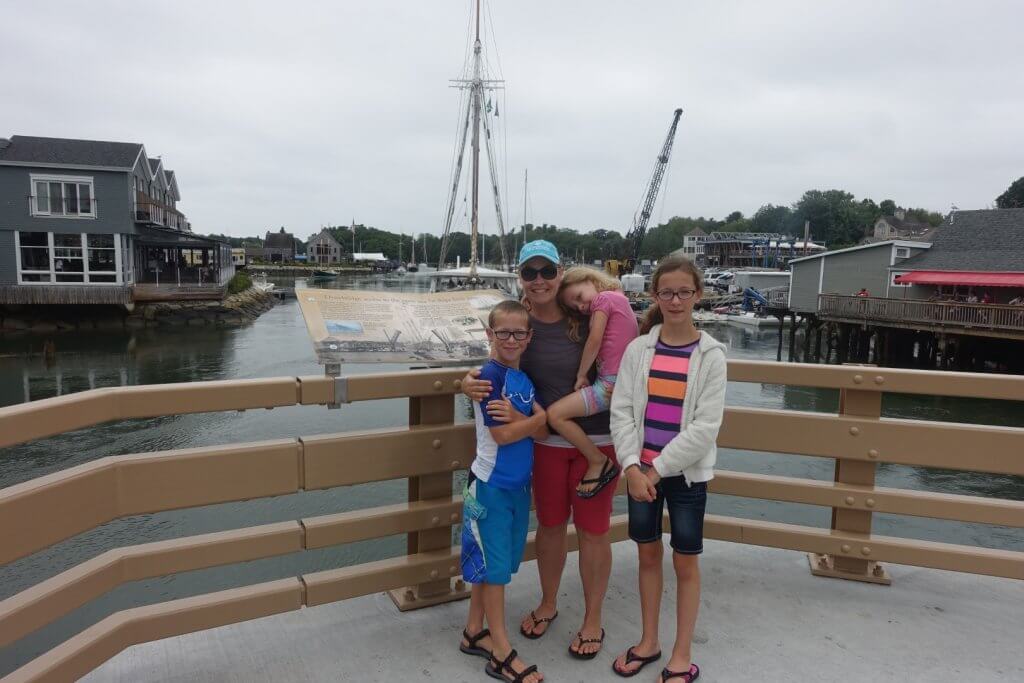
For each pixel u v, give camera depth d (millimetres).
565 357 2309
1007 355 25156
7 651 6629
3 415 1626
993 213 31766
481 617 2318
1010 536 9664
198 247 38375
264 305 48938
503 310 2141
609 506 2324
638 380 2186
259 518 9633
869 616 2588
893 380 2596
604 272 2393
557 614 2596
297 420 14688
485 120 40094
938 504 2658
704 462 2148
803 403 18453
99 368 23703
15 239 30656
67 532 1823
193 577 8180
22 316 31766
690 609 2178
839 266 33688
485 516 2189
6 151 30438
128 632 2043
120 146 33438
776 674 2227
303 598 2332
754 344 36781
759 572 2936
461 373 2510
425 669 2230
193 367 24016
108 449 12562
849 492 2738
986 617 2590
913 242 31953
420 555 2594
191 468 2078
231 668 2211
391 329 2475
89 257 32062
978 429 2576
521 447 2213
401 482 11078
